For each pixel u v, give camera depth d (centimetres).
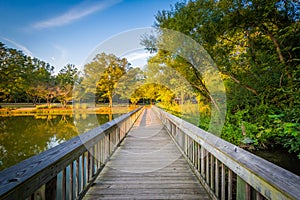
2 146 714
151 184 227
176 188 216
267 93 389
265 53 390
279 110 340
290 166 300
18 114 1845
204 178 221
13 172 95
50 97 2528
